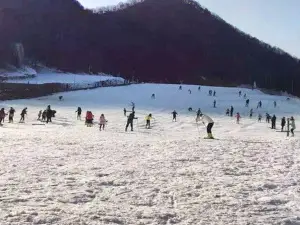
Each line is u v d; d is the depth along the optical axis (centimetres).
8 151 1315
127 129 3456
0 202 663
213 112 5978
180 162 1160
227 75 18412
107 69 16075
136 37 18788
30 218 582
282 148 1568
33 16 15075
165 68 17800
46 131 2572
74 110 5306
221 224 589
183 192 780
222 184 862
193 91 8456
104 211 634
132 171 990
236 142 1833
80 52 15675
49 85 7600
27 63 12581
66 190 768
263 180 917
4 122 3578
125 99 7000
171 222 596
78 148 1457
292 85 17188
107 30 18212
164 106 6344
